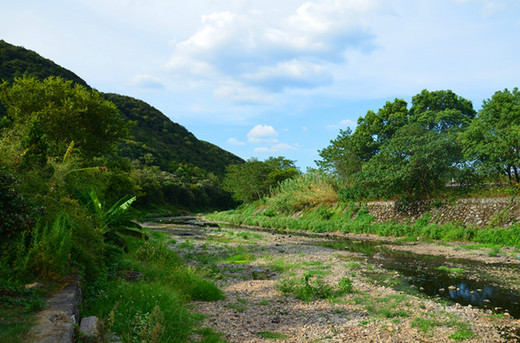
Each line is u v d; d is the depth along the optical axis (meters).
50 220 7.41
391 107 47.41
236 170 70.00
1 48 91.06
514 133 20.19
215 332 6.61
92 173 14.84
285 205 43.28
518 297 9.35
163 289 8.05
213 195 106.75
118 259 9.88
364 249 19.64
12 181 6.46
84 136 26.09
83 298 6.66
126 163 35.75
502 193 22.20
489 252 16.03
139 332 5.33
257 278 12.33
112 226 10.59
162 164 112.56
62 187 10.15
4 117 23.03
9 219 5.94
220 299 9.29
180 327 6.22
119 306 6.58
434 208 25.12
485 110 23.16
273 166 67.31
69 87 27.78
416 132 28.20
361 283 11.20
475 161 23.53
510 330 6.91
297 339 6.45
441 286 10.73
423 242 21.12
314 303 9.02
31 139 11.41
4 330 3.87
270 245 21.66
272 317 7.82
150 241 14.39
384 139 44.50
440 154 24.98
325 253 18.14
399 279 11.77
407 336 6.62
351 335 6.68
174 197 89.31
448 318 7.64
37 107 24.95
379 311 8.23
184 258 15.56
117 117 30.45
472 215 21.95
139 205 69.94
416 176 26.73
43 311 4.74
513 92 22.36
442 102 43.75
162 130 152.50
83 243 7.74
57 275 6.18
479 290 10.10
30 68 88.00
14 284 5.41
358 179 30.09
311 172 43.56
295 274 12.69
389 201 29.58
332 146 37.53
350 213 31.66
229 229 36.44
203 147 169.88
